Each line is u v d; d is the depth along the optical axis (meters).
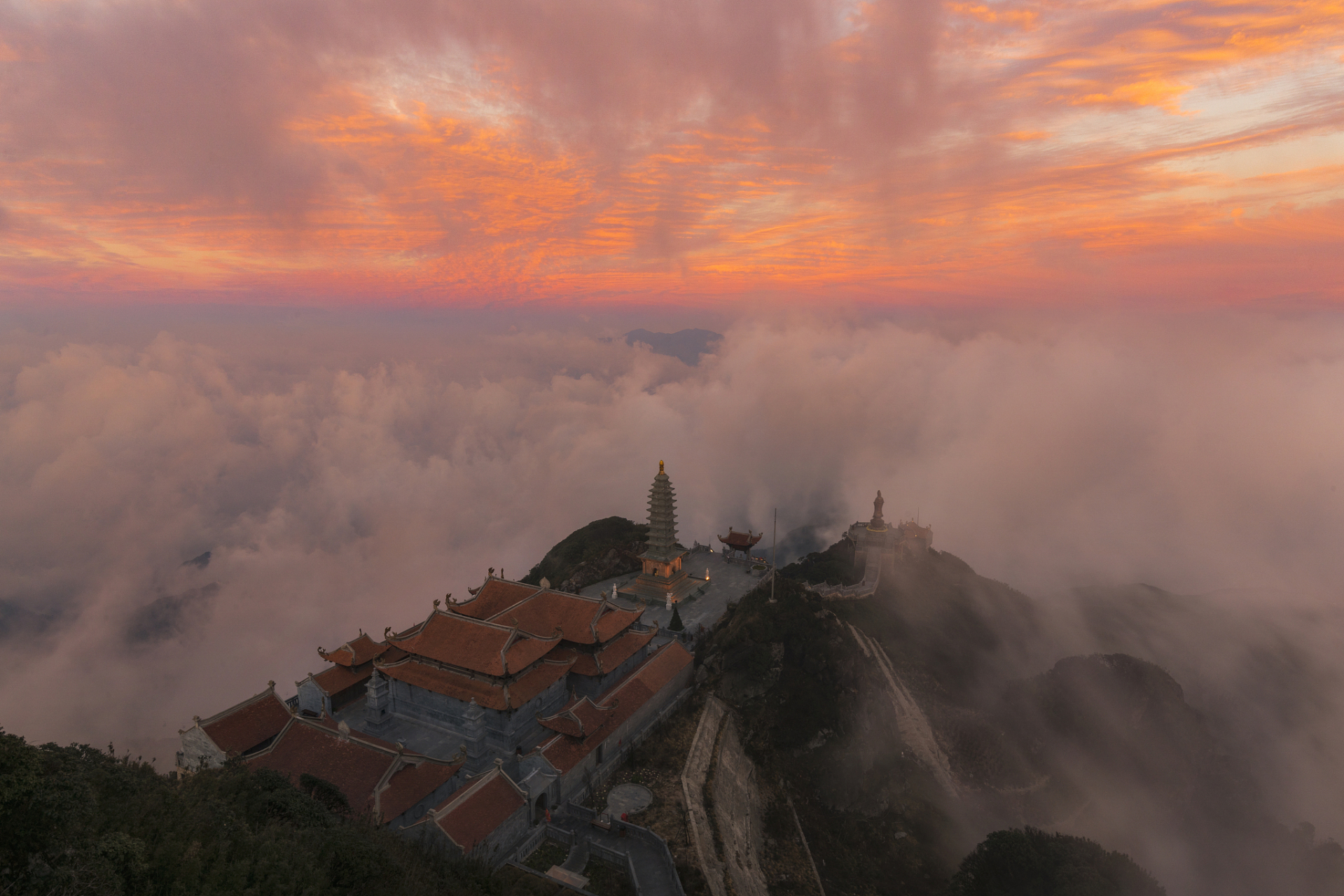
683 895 46.41
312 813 39.69
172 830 30.02
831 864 62.69
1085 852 54.59
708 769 61.72
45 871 24.28
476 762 60.50
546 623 71.69
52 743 33.12
